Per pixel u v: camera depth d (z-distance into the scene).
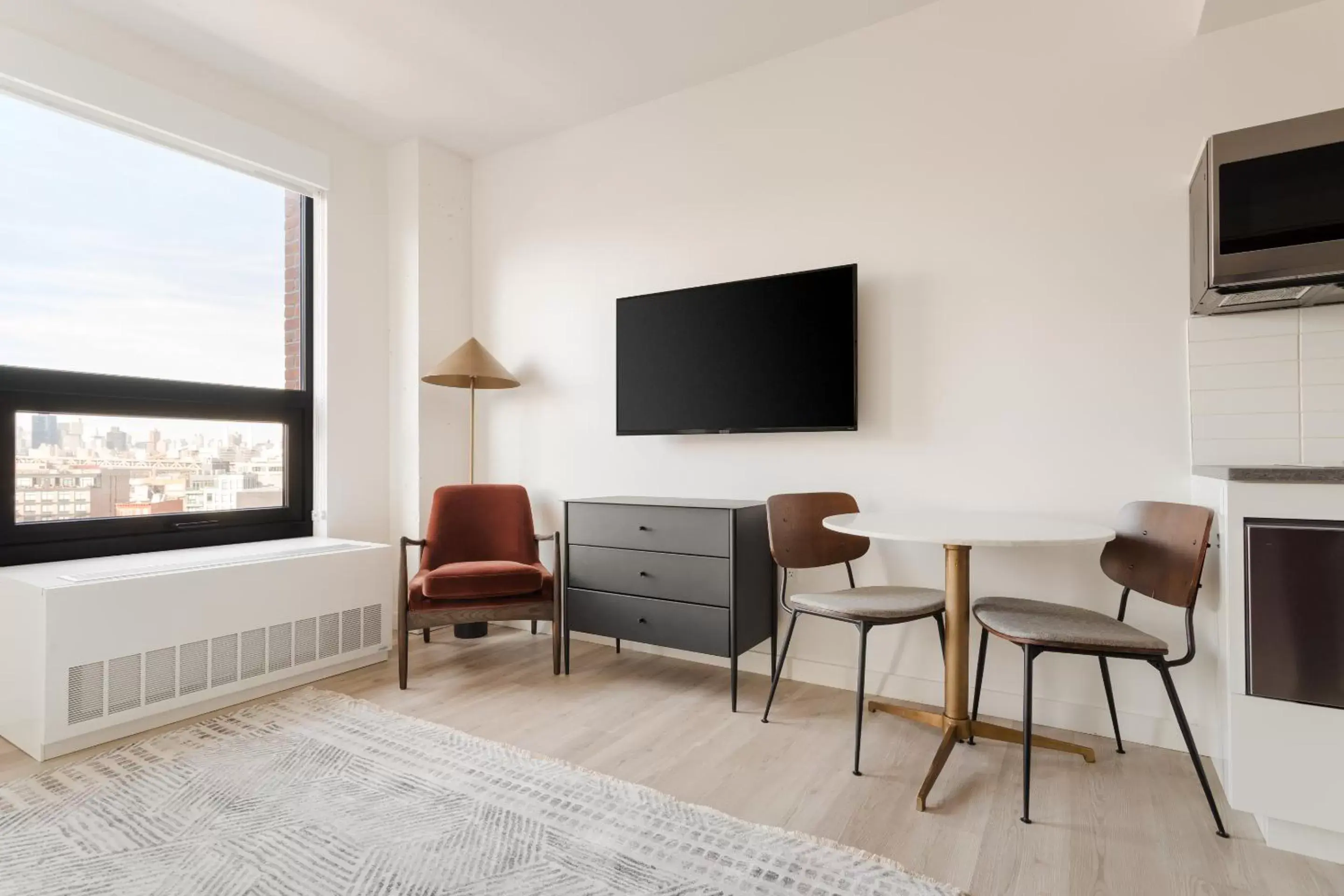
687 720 2.26
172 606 2.21
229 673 2.36
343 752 1.99
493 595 2.62
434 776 1.85
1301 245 1.59
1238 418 1.95
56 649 1.95
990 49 2.35
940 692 2.40
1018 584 2.29
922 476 2.44
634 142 3.14
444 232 3.56
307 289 3.29
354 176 3.40
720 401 2.79
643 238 3.11
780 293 2.65
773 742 2.08
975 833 1.58
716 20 2.53
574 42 2.66
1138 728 2.09
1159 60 2.09
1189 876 1.42
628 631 2.62
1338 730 1.43
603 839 1.54
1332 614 1.44
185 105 2.71
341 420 3.32
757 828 1.58
